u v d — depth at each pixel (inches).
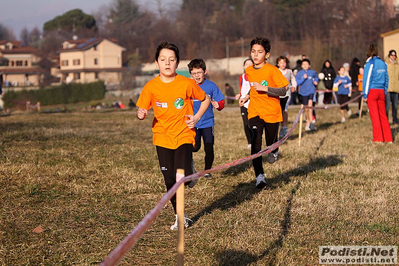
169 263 191.9
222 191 297.4
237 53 3309.5
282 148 443.8
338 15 2824.8
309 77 574.6
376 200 267.9
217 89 309.7
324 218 240.7
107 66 3376.0
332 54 2090.3
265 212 251.6
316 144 466.0
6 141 471.5
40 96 2466.8
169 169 220.7
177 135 218.1
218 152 423.5
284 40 3063.5
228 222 237.8
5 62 3553.2
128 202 274.2
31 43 5083.7
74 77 3319.4
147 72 3319.4
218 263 191.0
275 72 286.8
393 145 453.4
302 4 3176.7
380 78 461.1
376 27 2161.7
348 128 593.9
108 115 892.6
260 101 292.7
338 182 313.3
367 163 370.6
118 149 433.7
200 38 3619.6
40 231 225.6
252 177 331.3
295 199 274.7
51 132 550.6
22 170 336.8
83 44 3408.0
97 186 306.5
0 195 279.3
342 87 665.0
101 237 219.9
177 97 214.8
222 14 3855.8
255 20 3494.1
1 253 198.5
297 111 858.1
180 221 145.1
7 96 2361.0
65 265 190.5
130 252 201.6
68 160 380.2
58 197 281.6
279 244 208.5
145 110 215.8
